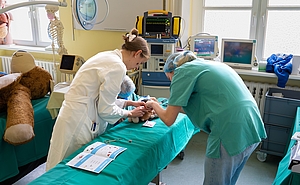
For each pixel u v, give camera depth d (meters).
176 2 3.27
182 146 2.08
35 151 2.50
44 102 2.61
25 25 4.75
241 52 3.08
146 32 2.92
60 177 1.38
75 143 1.85
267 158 2.92
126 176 1.42
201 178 2.58
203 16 3.55
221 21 3.47
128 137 1.78
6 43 4.75
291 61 2.96
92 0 2.74
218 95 1.59
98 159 1.51
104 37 3.77
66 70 2.65
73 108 1.80
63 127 1.81
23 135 2.11
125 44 1.91
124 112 1.90
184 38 3.52
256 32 3.29
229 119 1.56
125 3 3.46
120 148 1.62
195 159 2.90
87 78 1.81
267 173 2.65
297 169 1.42
